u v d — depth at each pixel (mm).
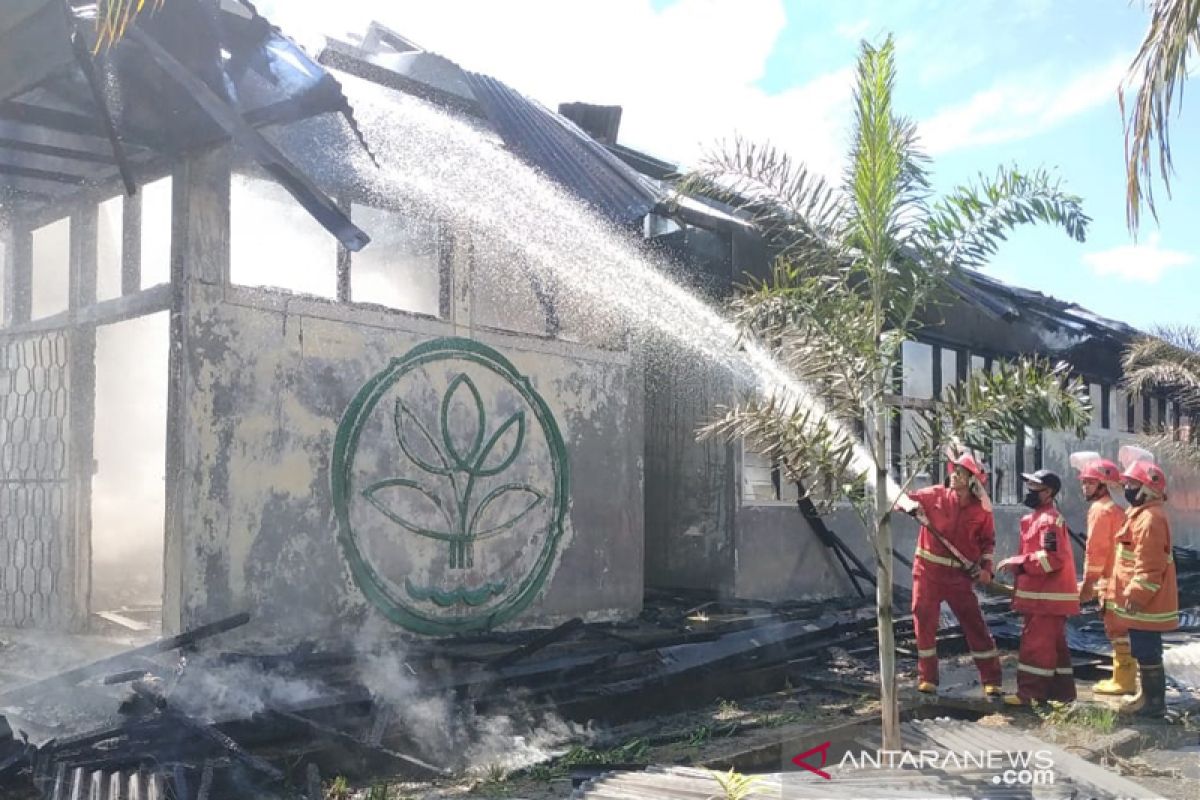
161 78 6184
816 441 5555
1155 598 7281
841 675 8219
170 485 6605
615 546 9391
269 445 6949
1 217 8867
